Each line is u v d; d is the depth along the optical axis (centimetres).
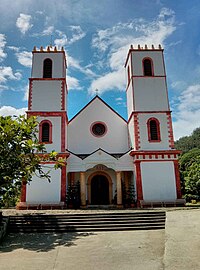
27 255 1056
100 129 2942
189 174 3731
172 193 2488
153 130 2683
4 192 1441
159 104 2752
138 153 2562
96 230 1520
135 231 1477
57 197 2434
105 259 977
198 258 903
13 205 2734
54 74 2803
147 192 2483
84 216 1695
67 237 1370
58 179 2477
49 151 2566
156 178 2519
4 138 1394
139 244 1177
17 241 1310
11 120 1420
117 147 2897
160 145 2628
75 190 2605
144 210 1994
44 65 2850
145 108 2730
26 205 2392
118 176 2564
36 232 1501
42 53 2880
